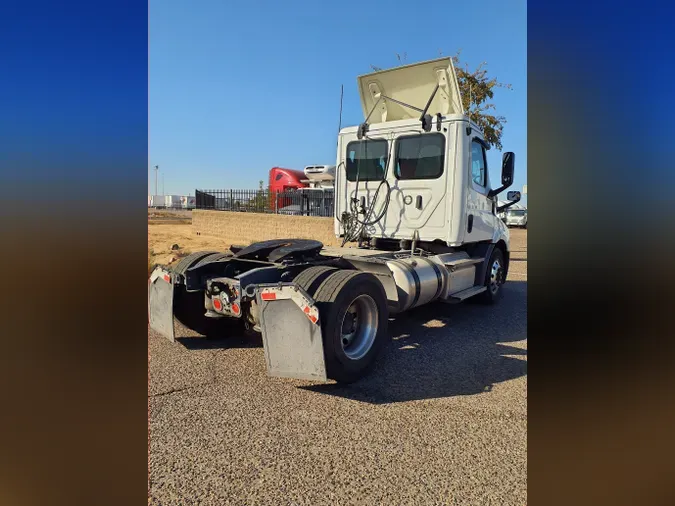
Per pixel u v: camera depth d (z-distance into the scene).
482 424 3.29
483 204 6.70
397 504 2.43
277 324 3.73
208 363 4.49
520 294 8.54
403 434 3.14
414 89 6.31
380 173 6.48
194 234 21.17
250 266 5.15
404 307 4.99
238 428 3.20
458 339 5.43
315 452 2.91
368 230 6.56
